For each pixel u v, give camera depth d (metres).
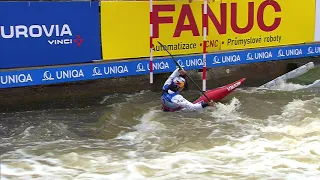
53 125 12.29
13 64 13.65
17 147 10.35
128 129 12.01
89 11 14.48
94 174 8.57
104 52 14.94
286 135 10.91
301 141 10.48
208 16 16.19
